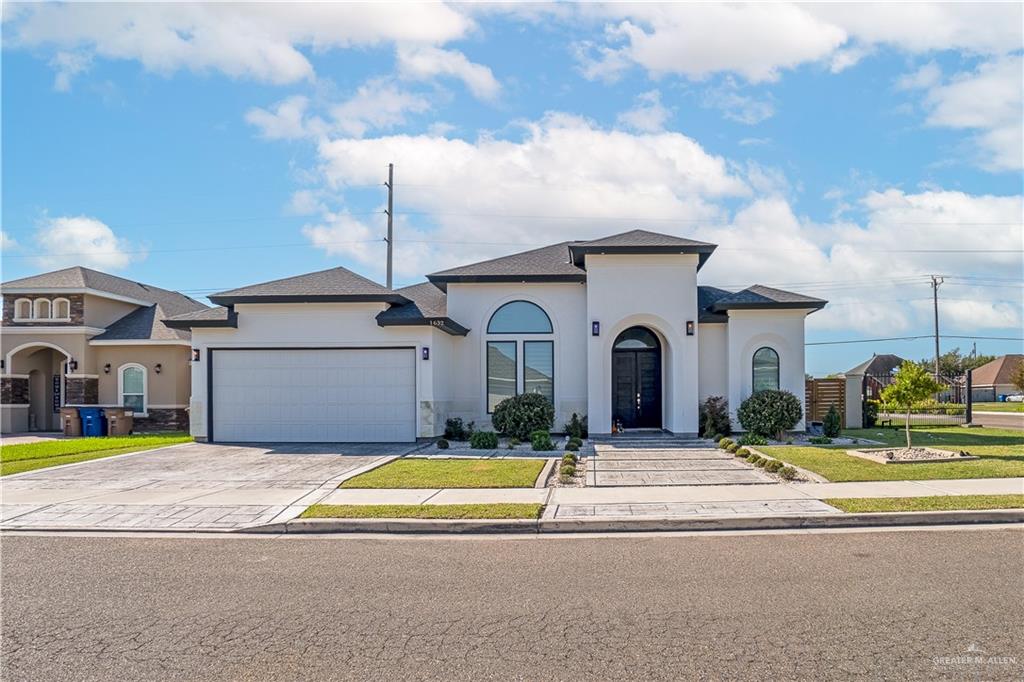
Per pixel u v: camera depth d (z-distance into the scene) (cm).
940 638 495
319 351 1870
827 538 823
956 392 2722
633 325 1927
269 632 525
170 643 505
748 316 1942
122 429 2356
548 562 725
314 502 1034
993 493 1027
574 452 1596
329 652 483
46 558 758
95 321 2577
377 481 1196
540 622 538
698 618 542
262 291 1877
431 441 1812
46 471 1384
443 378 1917
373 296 1817
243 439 1873
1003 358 7119
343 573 689
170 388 2512
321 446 1766
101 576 685
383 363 1848
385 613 565
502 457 1518
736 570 681
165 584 656
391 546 809
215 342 1884
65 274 2614
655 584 636
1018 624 523
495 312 1995
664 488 1122
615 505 988
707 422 1875
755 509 945
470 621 543
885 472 1223
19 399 2552
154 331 2566
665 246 1834
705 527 894
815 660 458
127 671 455
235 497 1087
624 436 1881
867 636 500
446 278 1948
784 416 1769
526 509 954
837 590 610
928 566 688
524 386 1980
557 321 1977
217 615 566
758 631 512
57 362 2694
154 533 886
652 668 448
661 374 2023
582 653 475
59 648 497
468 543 823
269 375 1877
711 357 1994
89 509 1013
